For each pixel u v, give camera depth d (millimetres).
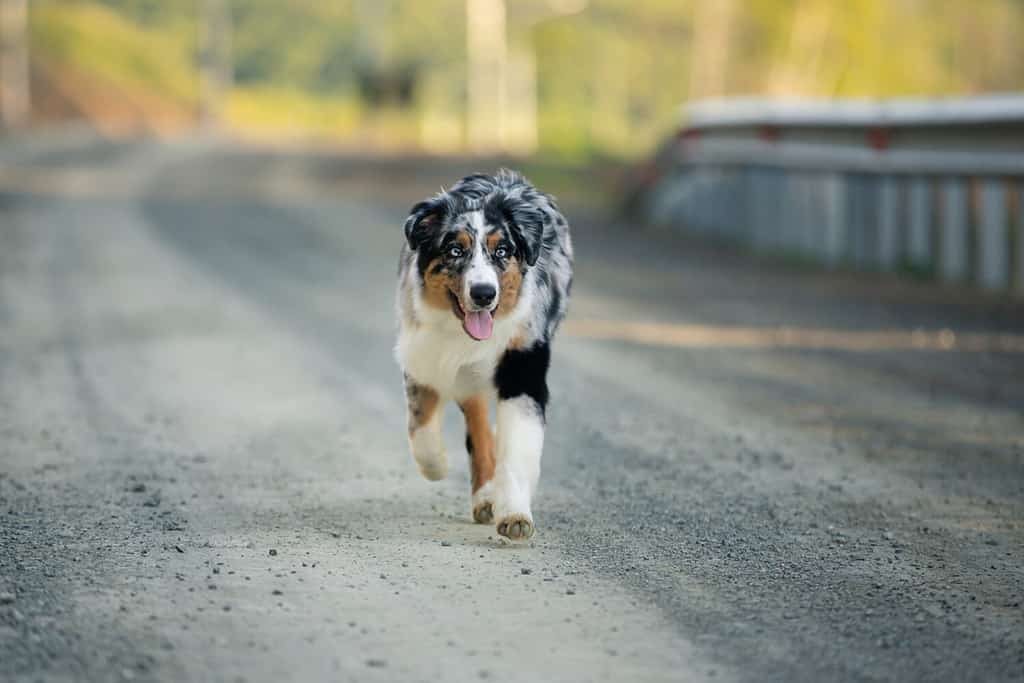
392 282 22203
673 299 20312
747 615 7281
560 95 115938
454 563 8141
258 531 8844
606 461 11000
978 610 7422
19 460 10984
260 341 16734
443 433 12016
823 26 67875
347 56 141625
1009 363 15273
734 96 68375
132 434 11969
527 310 8805
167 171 47406
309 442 11664
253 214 33469
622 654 6668
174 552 8312
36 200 35531
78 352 15961
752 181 26875
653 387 14086
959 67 75750
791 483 10289
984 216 20594
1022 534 8953
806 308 19375
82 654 6527
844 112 23016
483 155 57000
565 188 44375
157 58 112062
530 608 7324
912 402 13336
